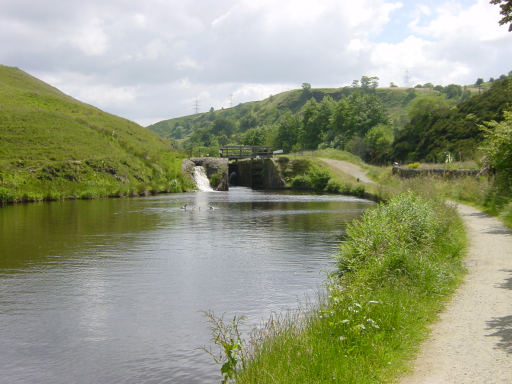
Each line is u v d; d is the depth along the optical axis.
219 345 9.48
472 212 25.06
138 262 17.34
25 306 12.11
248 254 18.81
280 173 75.31
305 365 6.43
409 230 14.05
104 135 70.19
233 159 87.94
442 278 10.87
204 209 38.03
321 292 13.06
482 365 6.34
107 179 55.47
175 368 8.49
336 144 126.12
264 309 11.70
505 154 23.31
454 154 63.94
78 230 25.39
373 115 131.00
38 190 46.78
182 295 13.03
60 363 8.77
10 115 65.62
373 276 11.03
